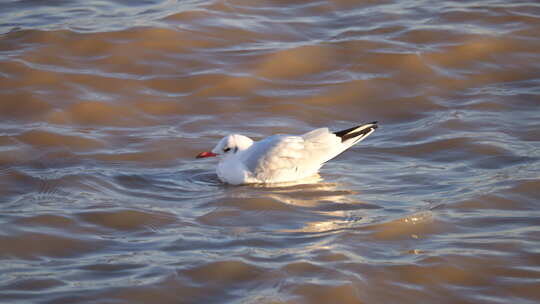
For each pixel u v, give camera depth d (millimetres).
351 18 20953
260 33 19984
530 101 16859
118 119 16406
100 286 9734
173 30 19703
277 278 9898
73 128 15883
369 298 9500
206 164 14664
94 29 19703
